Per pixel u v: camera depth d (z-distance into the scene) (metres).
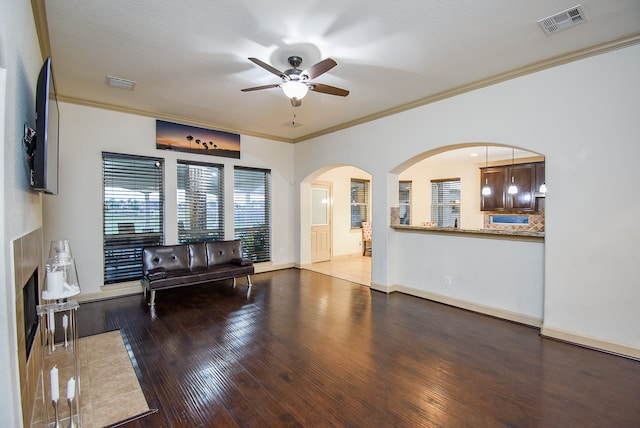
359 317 3.58
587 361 2.55
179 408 1.96
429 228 4.23
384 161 4.61
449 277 4.07
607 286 2.72
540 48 2.78
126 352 2.70
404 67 3.15
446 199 8.57
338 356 2.63
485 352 2.71
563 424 1.81
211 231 5.41
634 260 2.60
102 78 3.40
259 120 5.03
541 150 3.07
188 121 4.99
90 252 4.18
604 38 2.62
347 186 8.12
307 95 3.91
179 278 4.17
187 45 2.72
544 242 3.10
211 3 2.16
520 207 7.05
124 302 4.12
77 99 4.01
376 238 4.78
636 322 2.60
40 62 2.46
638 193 2.58
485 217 7.87
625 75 2.62
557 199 2.98
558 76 2.96
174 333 3.11
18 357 1.49
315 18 2.33
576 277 2.88
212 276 4.48
